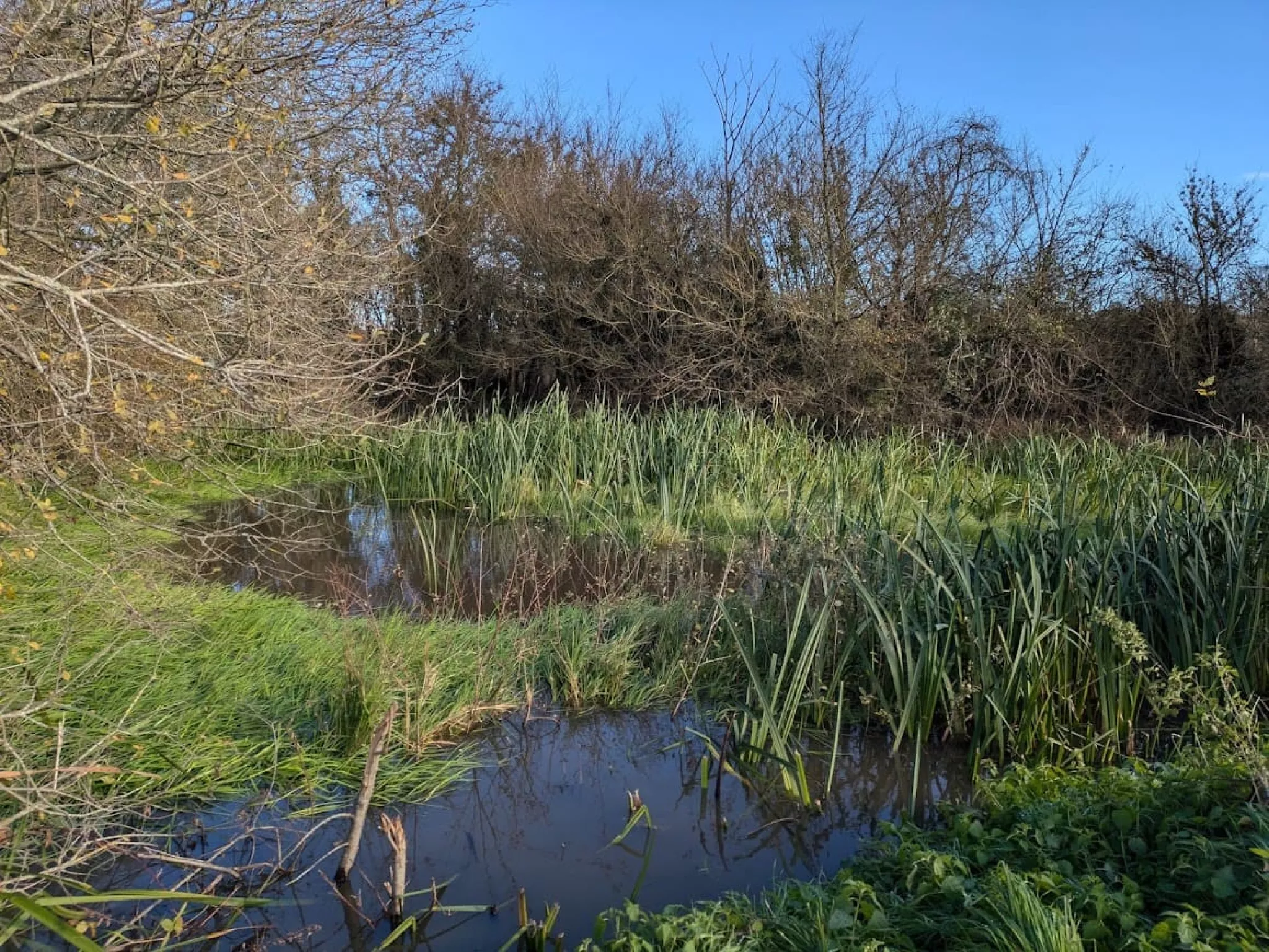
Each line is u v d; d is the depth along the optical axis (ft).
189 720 14.29
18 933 9.81
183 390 16.74
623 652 18.17
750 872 12.16
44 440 15.25
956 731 15.76
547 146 67.41
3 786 9.66
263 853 12.08
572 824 13.32
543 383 63.52
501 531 31.42
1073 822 11.04
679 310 53.47
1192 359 51.60
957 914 9.78
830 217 49.98
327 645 17.49
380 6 18.88
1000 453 39.93
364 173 28.96
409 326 63.41
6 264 11.23
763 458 34.88
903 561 18.31
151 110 15.65
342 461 41.16
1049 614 15.75
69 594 16.96
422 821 13.17
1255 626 16.22
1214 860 9.53
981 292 50.34
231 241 17.34
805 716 16.43
